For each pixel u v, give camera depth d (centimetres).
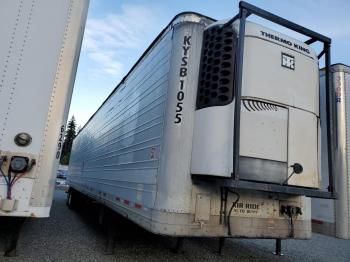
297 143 349
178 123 343
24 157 289
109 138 650
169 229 316
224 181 307
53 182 300
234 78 335
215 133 324
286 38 373
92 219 725
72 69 319
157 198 333
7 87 292
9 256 376
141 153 416
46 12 316
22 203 285
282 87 353
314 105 375
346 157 498
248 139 323
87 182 823
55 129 305
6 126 288
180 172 332
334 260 516
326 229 509
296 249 587
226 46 343
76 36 325
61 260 394
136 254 454
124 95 595
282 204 377
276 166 331
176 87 355
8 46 298
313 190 342
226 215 344
